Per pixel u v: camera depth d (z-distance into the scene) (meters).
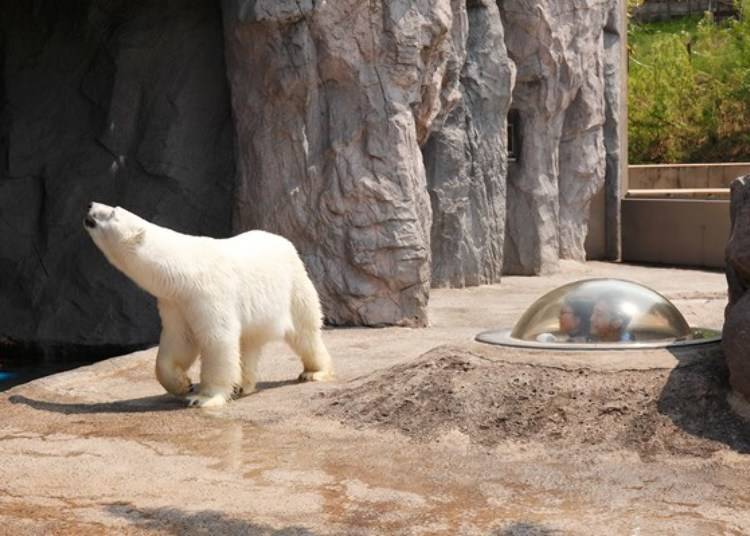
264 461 6.53
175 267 7.90
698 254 20.75
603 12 20.30
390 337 11.94
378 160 12.77
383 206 12.73
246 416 7.69
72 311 14.67
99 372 9.54
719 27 40.19
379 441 6.97
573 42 19.14
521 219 18.94
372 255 12.72
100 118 15.12
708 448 6.46
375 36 12.66
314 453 6.70
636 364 7.23
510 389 7.21
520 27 18.22
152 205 14.45
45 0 15.85
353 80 12.70
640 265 21.09
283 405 7.99
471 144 16.94
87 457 6.63
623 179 22.19
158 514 5.51
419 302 12.97
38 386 8.94
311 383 8.97
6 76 15.79
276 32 12.51
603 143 21.39
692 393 6.91
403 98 12.91
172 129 14.48
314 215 12.85
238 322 8.23
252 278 8.37
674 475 6.12
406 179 12.84
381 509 5.59
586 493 5.85
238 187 13.34
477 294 16.17
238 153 13.37
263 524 5.34
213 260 8.12
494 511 5.55
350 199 12.72
